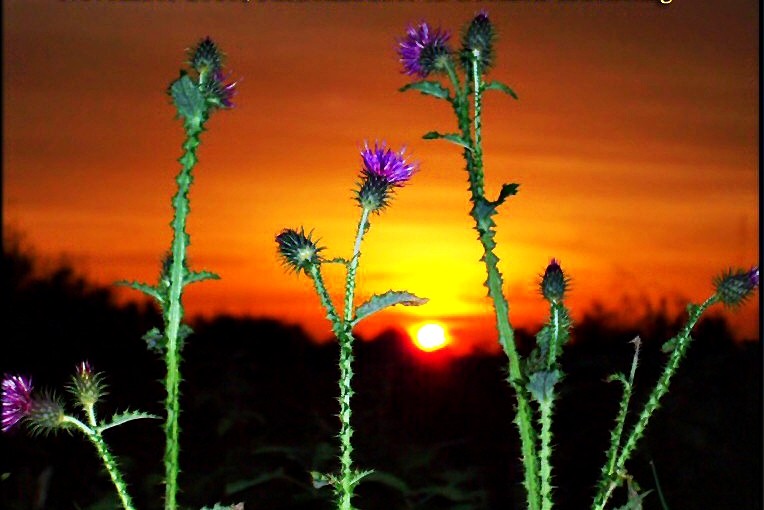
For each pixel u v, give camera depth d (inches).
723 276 37.3
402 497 54.7
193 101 36.4
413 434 72.0
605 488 36.3
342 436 36.2
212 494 57.5
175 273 35.9
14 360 79.6
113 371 80.2
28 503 51.3
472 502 54.8
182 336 36.1
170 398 35.7
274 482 57.8
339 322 36.4
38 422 35.1
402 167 37.7
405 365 81.0
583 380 72.1
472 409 76.2
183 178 36.2
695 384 69.9
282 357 85.7
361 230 37.2
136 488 59.1
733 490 60.6
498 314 37.0
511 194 36.8
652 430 65.6
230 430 64.5
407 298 36.3
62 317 88.2
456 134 37.7
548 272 36.4
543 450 36.1
